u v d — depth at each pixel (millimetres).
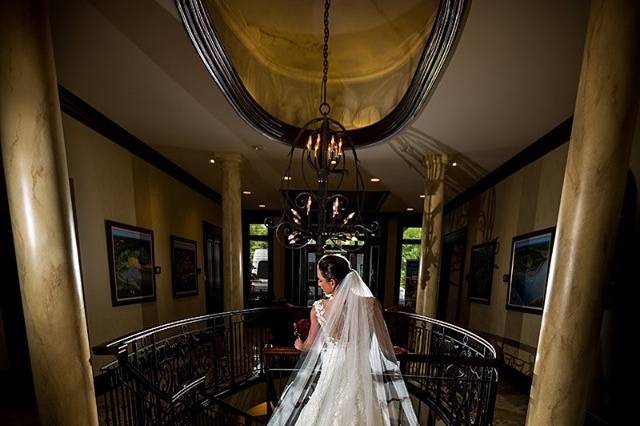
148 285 5629
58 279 1905
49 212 1876
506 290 5465
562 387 1809
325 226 3217
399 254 11805
